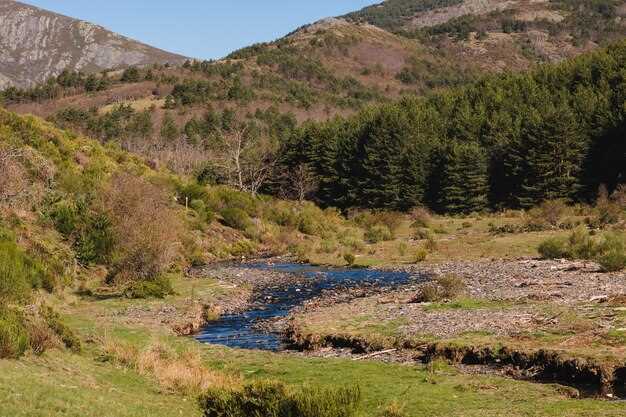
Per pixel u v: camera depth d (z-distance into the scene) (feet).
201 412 43.06
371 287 109.50
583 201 267.18
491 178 295.28
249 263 154.40
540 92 352.08
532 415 41.29
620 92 310.45
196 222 175.11
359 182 314.55
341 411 32.89
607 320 62.85
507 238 169.48
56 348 54.24
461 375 53.36
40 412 35.14
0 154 127.54
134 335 70.95
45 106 640.58
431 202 302.45
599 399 45.09
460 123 337.11
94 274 109.81
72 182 143.33
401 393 48.14
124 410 39.83
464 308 76.89
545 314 68.49
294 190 334.85
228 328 81.10
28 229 110.73
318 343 68.23
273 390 35.09
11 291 66.33
